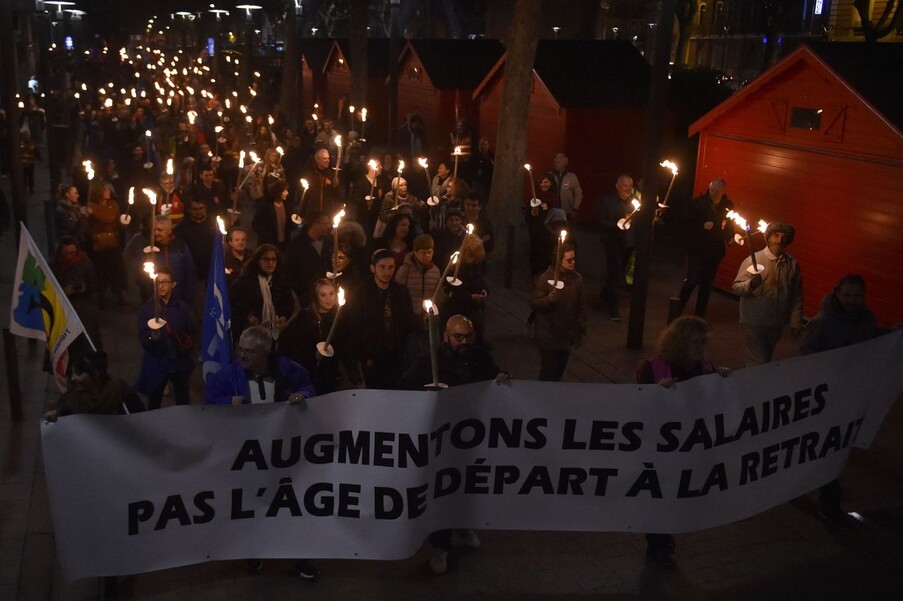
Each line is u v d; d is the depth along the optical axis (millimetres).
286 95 36875
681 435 6340
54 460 5535
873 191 12398
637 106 21656
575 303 8906
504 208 17781
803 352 7902
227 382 6309
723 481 6586
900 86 12711
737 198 14914
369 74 34000
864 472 8656
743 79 63812
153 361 8203
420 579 6711
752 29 65500
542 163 22344
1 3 11750
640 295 11984
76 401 6230
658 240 19844
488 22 60094
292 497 6000
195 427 5719
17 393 9312
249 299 8938
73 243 9625
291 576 6668
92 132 26891
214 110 33594
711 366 6855
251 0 45625
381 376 8477
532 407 6129
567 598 6539
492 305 14352
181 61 63812
